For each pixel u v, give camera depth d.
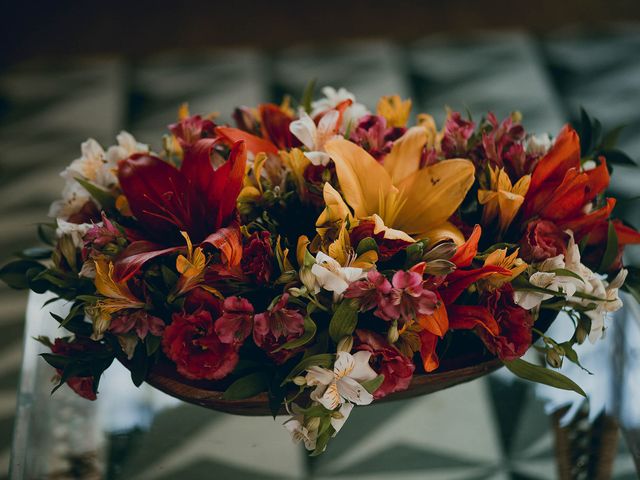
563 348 0.98
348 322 0.90
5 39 2.83
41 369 1.16
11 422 1.62
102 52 2.75
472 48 2.69
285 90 2.54
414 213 0.97
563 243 0.96
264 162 0.97
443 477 1.11
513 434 1.13
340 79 2.58
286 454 1.11
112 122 2.45
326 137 0.97
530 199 0.98
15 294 1.89
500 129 1.04
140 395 1.16
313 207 0.97
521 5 2.86
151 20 2.88
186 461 1.09
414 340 0.93
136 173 0.98
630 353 1.16
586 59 2.61
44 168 2.29
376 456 1.13
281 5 2.92
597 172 0.99
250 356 0.96
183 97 2.53
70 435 1.11
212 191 0.94
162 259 0.96
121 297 0.94
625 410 1.11
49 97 2.56
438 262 0.89
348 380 0.90
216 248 0.94
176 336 0.93
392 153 0.98
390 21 2.83
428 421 1.16
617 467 1.06
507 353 0.94
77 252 1.01
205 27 2.83
